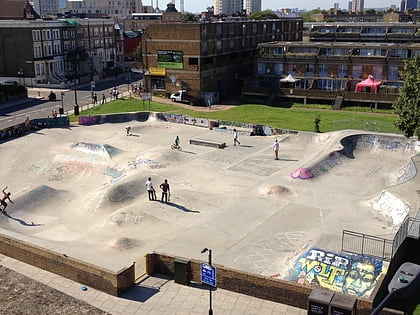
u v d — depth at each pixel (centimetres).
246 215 3250
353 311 1905
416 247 2711
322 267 2414
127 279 2298
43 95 8169
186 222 3191
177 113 6575
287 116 6331
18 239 2658
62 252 2712
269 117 6266
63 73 9981
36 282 1956
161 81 8025
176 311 2136
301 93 7306
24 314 1728
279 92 7462
